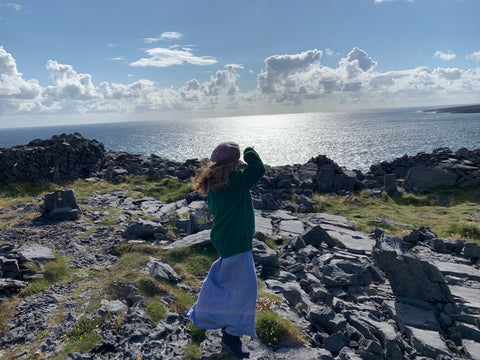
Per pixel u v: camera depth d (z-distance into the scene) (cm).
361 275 571
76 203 1004
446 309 484
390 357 376
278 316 414
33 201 1212
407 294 516
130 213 1047
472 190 1520
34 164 1558
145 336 371
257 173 277
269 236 849
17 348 365
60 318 417
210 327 300
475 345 407
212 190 284
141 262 581
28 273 549
